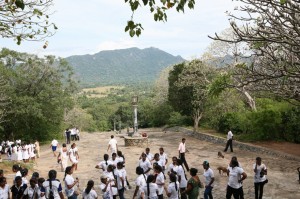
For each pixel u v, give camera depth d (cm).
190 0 628
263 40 591
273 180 1480
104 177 940
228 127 3034
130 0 620
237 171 981
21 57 3628
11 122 3653
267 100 2856
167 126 4703
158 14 634
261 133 2484
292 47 611
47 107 3659
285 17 602
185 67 3738
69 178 937
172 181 878
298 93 632
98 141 3516
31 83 3600
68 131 3416
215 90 676
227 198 1002
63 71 3788
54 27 828
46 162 2250
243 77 653
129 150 2622
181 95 4119
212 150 2444
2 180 895
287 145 2312
